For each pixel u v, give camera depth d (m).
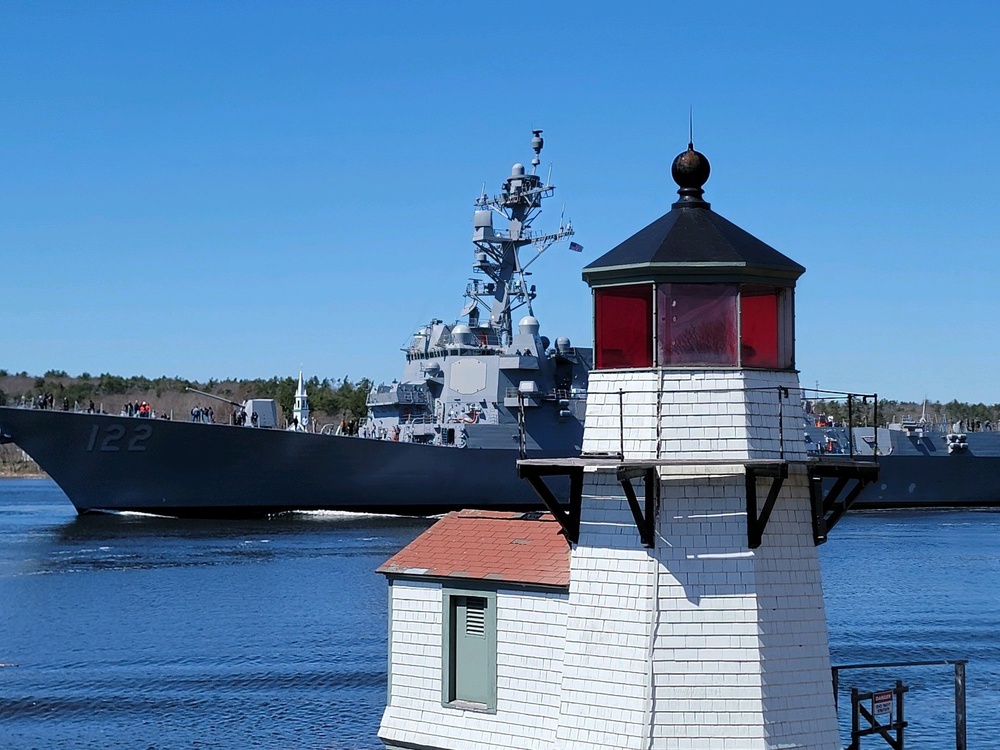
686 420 18.19
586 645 18.69
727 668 17.89
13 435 72.88
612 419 18.66
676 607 18.05
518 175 83.50
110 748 27.22
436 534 22.53
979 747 27.59
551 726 19.61
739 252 18.38
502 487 80.06
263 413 79.38
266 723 29.23
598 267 18.75
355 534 67.50
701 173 19.45
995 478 94.38
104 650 37.53
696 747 17.88
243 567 54.91
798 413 18.92
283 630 40.69
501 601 20.28
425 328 87.38
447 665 20.91
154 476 74.62
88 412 73.75
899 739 23.59
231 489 75.38
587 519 18.92
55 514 92.75
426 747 20.97
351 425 87.19
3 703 31.11
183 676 34.06
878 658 37.12
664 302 18.31
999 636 40.44
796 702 18.28
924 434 91.88
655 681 17.98
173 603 45.84
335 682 33.31
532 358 80.94
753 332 18.70
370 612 43.94
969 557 60.97
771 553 18.27
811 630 18.62
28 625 41.53
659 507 18.14
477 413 81.06
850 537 70.75
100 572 53.69
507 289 84.88
